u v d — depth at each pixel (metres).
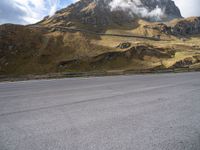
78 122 5.38
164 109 6.79
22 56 104.25
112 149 3.90
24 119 5.67
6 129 4.91
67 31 132.12
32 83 16.48
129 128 4.95
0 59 99.81
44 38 119.75
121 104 7.52
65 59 104.44
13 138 4.39
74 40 124.00
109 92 10.48
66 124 5.23
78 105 7.35
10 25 122.06
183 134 4.60
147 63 107.88
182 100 8.34
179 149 3.92
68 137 4.43
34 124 5.25
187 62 104.69
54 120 5.55
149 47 126.31
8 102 8.04
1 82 19.08
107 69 100.31
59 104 7.54
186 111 6.55
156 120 5.57
